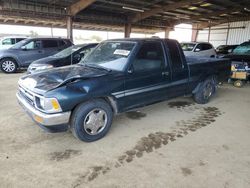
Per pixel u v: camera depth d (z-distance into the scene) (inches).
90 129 120.4
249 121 157.5
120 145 119.3
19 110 172.4
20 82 134.0
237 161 104.8
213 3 629.0
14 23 723.4
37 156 107.1
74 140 124.3
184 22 884.6
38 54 375.2
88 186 86.3
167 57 153.0
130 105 135.5
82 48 280.1
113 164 101.3
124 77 127.8
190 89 180.7
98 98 121.3
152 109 181.9
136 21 729.0
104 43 158.9
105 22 702.5
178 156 108.7
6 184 86.6
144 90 140.0
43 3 538.9
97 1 554.6
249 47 344.5
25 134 130.7
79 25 805.2
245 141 125.6
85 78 115.3
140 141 124.3
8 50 359.3
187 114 170.7
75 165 100.2
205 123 152.8
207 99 199.3
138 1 573.3
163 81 151.8
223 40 896.9
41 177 91.4
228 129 142.6
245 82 309.9
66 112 108.3
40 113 106.9
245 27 816.9
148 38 146.6
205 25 930.7
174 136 131.3
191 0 560.1
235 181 90.1
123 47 141.3
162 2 593.0
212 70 192.9
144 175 93.5
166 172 95.7
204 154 111.0
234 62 279.0
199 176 93.1
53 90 106.3
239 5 652.7
